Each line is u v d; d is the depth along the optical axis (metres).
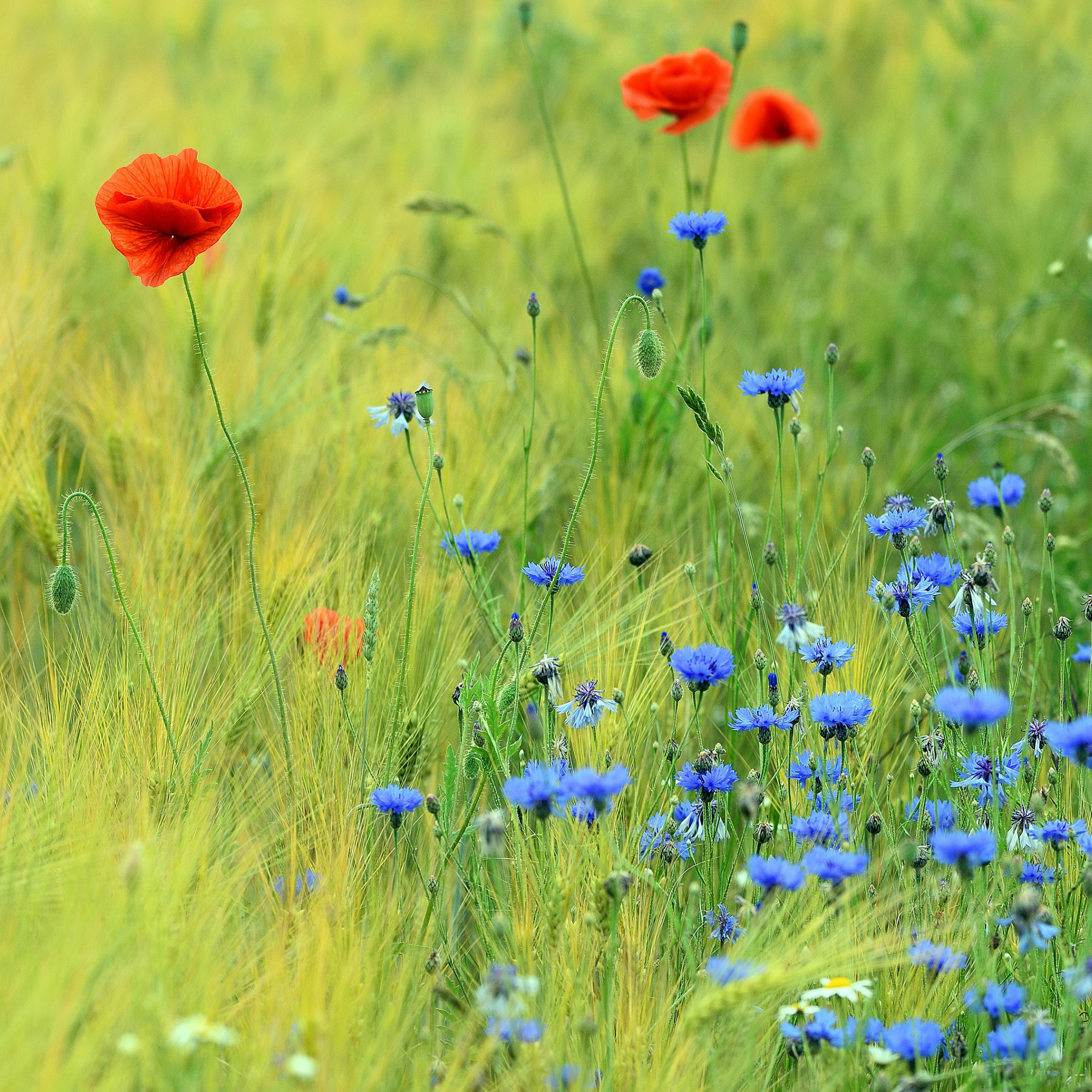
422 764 5.13
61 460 5.35
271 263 5.52
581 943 5.00
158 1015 4.91
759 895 5.06
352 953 4.97
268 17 13.85
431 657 5.17
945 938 5.01
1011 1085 4.96
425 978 5.01
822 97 11.39
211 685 5.18
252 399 5.39
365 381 5.41
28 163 6.28
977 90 10.45
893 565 5.35
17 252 5.53
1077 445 5.79
